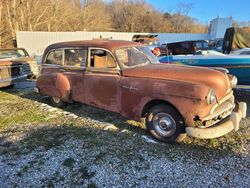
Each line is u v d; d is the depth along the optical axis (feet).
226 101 14.38
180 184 10.73
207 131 12.67
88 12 140.46
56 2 110.22
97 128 16.67
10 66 27.48
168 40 90.02
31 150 13.85
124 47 16.53
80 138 15.19
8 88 30.63
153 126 14.66
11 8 87.61
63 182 11.04
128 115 15.48
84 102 18.12
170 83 13.51
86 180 11.13
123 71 15.58
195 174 11.38
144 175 11.40
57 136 15.56
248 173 11.36
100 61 16.62
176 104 13.17
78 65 18.15
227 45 26.00
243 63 20.16
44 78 20.80
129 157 12.89
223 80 14.06
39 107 21.81
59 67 19.66
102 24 150.10
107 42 17.11
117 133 15.83
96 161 12.58
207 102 12.50
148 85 14.15
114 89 15.78
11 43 86.63
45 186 10.80
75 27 128.16
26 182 11.10
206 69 14.58
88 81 17.33
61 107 21.36
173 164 12.18
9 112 20.65
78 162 12.54
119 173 11.58
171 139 14.08
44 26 104.99
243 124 16.79
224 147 13.73
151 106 14.66
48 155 13.26
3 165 12.45
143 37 78.18
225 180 10.91
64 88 19.08
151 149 13.67
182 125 13.62
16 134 15.98
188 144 14.14
